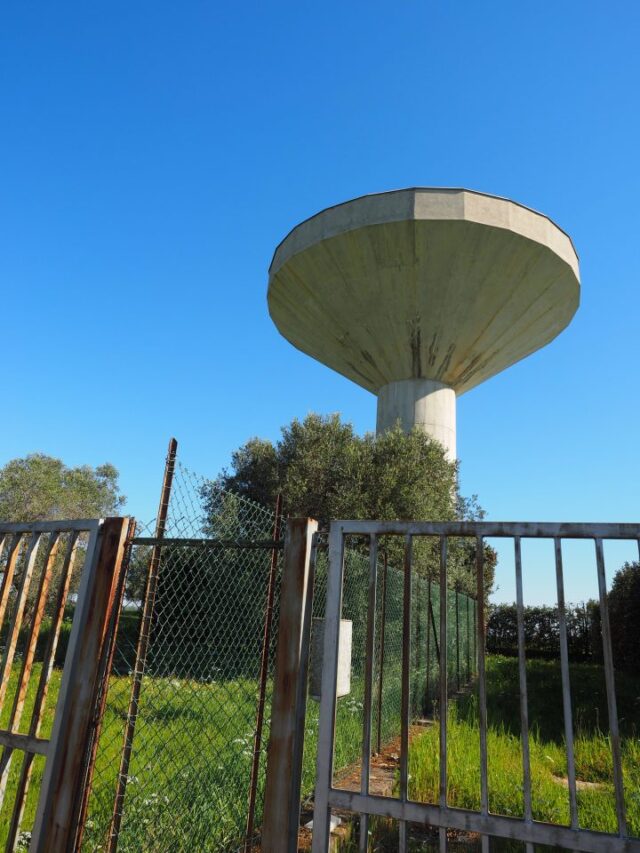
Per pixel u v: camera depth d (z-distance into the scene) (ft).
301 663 7.48
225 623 20.58
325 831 7.01
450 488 43.09
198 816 10.58
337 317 48.24
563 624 6.70
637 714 24.75
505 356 51.65
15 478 46.75
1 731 9.11
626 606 40.91
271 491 46.52
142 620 9.40
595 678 36.29
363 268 43.52
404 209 40.11
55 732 8.32
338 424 46.52
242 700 17.70
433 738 18.43
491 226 39.75
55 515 48.29
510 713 24.47
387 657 20.11
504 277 42.57
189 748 13.80
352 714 17.43
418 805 6.77
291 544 7.97
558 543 6.95
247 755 13.30
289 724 7.29
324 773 7.16
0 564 13.23
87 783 8.13
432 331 46.29
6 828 10.33
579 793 13.70
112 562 8.88
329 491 42.88
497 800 12.81
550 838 6.20
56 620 9.30
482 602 7.14
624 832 6.01
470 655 37.68
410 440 42.32
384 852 11.17
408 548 7.64
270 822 7.05
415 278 43.11
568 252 43.65
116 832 8.80
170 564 20.75
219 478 53.06
